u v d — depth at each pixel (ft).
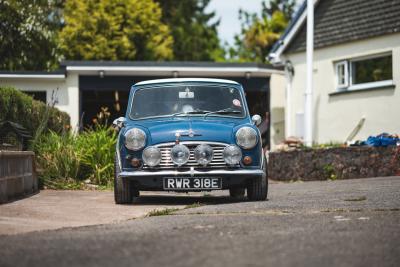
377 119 54.19
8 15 77.71
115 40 100.22
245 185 29.07
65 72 62.08
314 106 60.18
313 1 54.70
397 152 43.01
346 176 45.68
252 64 64.39
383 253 15.07
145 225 20.22
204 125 28.48
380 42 54.08
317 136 59.88
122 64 62.95
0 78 61.72
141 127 28.53
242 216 22.12
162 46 106.83
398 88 52.47
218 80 31.45
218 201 30.42
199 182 27.81
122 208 26.48
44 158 38.50
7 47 79.71
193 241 16.60
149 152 27.78
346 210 23.40
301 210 23.75
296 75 62.39
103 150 39.99
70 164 38.81
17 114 36.01
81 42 98.94
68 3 100.42
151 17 105.60
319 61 59.77
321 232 18.04
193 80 31.17
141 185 28.09
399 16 52.47
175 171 27.63
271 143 68.33
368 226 19.16
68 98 63.67
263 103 71.77
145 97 30.73
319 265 13.70
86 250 15.64
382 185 34.73
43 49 82.38
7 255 15.31
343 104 57.31
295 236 17.35
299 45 61.87
